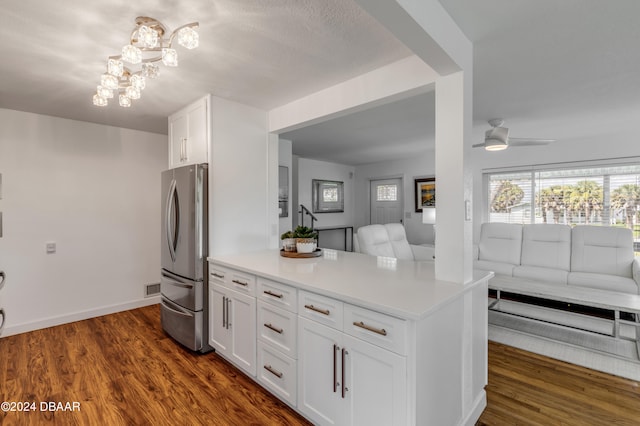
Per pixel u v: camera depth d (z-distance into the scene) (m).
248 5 1.41
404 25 1.27
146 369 2.35
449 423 1.56
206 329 2.61
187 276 2.64
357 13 1.48
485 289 1.99
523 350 2.70
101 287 3.48
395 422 1.32
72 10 1.43
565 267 3.96
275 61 1.98
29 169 3.04
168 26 1.57
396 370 1.31
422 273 1.97
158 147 3.91
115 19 1.50
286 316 1.87
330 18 1.52
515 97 2.73
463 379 1.71
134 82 1.79
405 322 1.28
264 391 2.08
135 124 3.47
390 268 2.14
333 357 1.58
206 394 2.04
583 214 4.43
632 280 3.34
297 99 2.70
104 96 1.91
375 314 1.38
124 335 2.95
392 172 6.67
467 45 1.70
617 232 3.76
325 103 2.46
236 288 2.29
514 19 1.55
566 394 2.06
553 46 1.83
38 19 1.49
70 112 3.03
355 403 1.48
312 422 1.73
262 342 2.05
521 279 3.46
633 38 1.74
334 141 4.65
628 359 2.49
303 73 2.16
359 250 3.81
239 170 2.79
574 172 4.51
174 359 2.51
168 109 2.95
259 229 2.96
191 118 2.79
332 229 6.69
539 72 2.20
